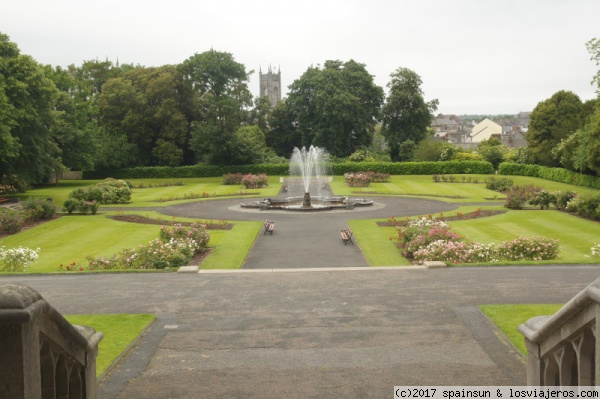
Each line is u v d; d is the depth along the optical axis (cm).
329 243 2405
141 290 1291
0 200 4150
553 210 3375
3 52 4356
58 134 6184
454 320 991
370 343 873
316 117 8156
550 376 456
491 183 5231
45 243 2466
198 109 7862
